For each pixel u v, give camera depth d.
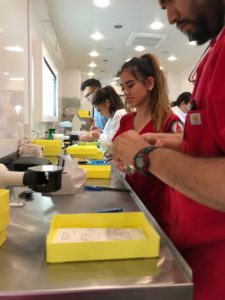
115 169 1.59
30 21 2.70
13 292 0.46
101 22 3.63
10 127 1.80
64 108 6.92
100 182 1.33
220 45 0.61
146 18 3.47
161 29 3.86
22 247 0.63
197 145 0.68
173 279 0.51
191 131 0.71
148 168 0.62
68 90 7.00
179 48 4.83
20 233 0.70
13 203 0.94
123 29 3.91
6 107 1.70
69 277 0.51
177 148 0.87
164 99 1.39
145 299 0.48
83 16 3.42
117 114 2.33
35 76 2.78
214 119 0.59
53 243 0.56
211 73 0.63
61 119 6.70
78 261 0.57
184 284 0.49
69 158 1.95
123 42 4.56
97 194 1.10
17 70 2.04
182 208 0.77
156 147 0.63
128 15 3.38
